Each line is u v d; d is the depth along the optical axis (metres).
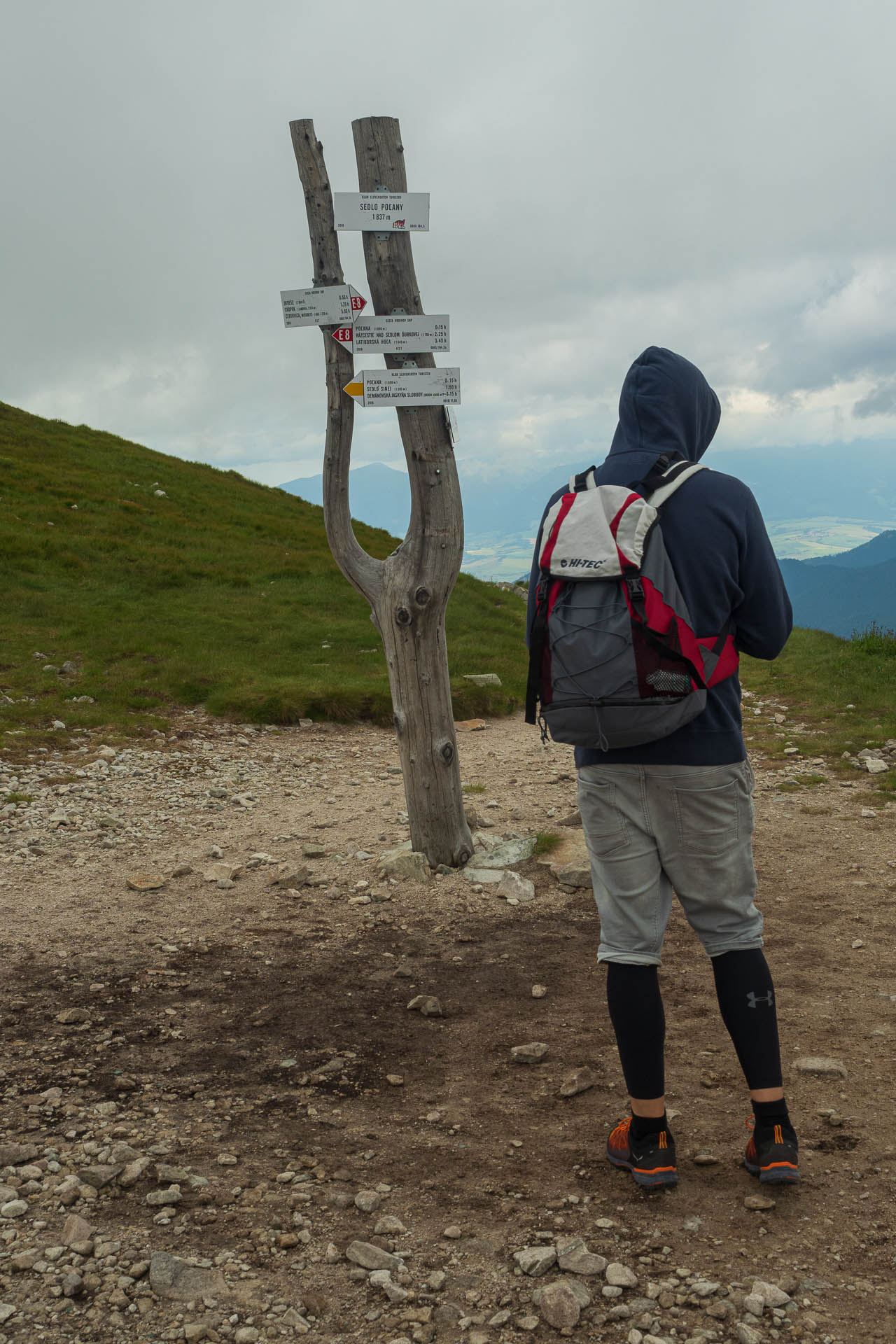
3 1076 3.39
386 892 5.48
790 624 2.75
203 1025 3.86
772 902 5.14
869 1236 2.38
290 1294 2.22
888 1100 3.07
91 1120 3.06
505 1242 2.42
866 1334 2.03
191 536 24.03
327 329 5.40
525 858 5.99
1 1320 2.11
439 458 5.48
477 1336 2.08
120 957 4.59
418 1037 3.74
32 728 9.67
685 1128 2.95
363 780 8.61
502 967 4.47
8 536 19.73
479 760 9.28
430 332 5.31
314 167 5.30
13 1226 2.46
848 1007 3.83
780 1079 2.59
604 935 2.70
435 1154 2.88
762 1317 2.08
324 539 27.61
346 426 5.54
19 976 4.34
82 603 16.38
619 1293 2.19
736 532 2.54
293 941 4.83
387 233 5.26
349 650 14.82
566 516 2.59
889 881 5.36
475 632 17.03
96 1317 2.12
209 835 6.75
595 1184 2.68
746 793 2.61
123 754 8.99
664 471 2.61
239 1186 2.69
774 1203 2.52
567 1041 3.66
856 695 11.14
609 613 2.46
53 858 6.08
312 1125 3.06
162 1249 2.38
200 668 12.63
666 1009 3.89
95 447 34.69
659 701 2.41
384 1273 2.27
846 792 7.39
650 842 2.62
